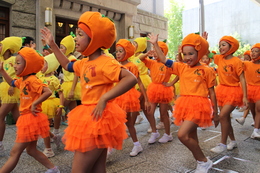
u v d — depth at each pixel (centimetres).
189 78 275
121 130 174
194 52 267
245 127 495
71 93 376
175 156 323
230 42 351
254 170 273
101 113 151
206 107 261
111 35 173
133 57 525
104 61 168
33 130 243
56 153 343
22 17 627
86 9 766
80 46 169
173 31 1299
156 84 395
